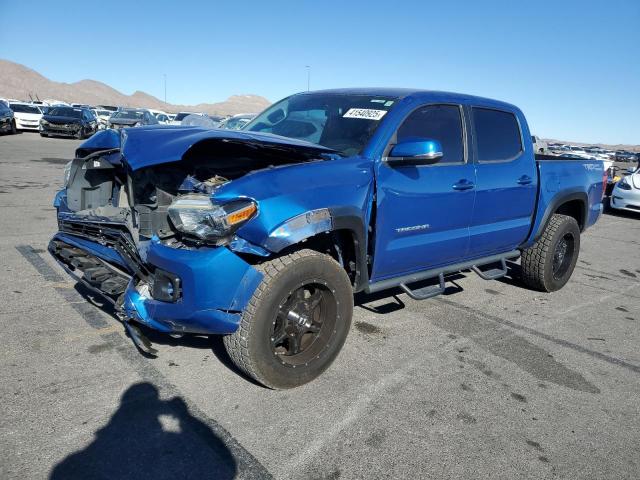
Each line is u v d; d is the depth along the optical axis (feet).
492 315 16.31
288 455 8.71
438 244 13.82
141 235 10.67
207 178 11.42
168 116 100.89
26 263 17.78
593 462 9.23
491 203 15.07
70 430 8.87
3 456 8.12
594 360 13.56
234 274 9.47
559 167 17.89
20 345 11.73
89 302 14.51
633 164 154.61
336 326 11.14
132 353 11.74
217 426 9.33
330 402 10.43
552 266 18.44
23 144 72.02
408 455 8.96
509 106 16.29
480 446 9.40
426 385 11.44
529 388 11.73
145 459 8.34
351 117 13.32
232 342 9.98
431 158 11.34
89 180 12.92
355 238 11.33
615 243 31.12
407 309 16.16
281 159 12.07
